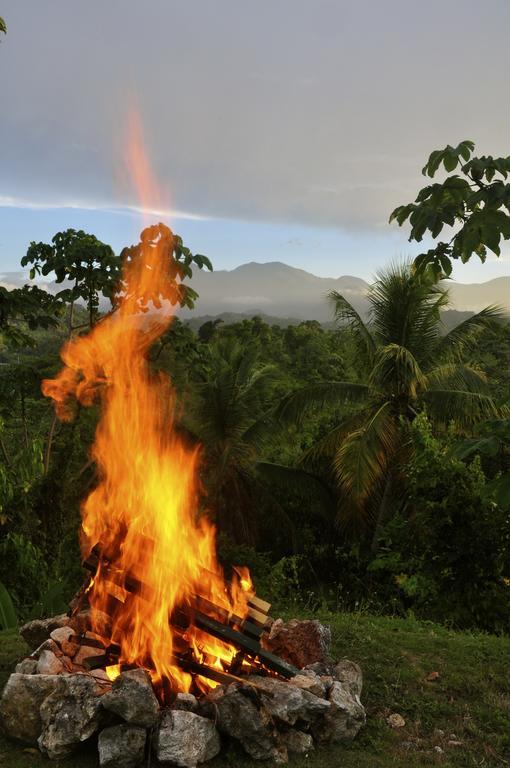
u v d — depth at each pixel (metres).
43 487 12.32
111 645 4.99
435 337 19.36
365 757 4.45
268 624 5.60
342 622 7.55
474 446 4.38
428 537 11.53
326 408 23.75
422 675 5.77
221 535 14.05
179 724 4.19
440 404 18.50
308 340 59.06
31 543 11.31
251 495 20.19
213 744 4.29
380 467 18.25
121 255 12.34
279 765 4.28
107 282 12.60
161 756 4.12
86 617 5.40
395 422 18.36
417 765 4.40
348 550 19.89
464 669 5.91
